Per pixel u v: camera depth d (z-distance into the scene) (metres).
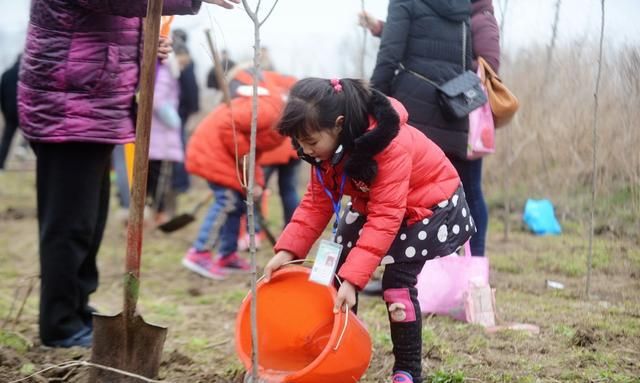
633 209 5.20
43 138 3.24
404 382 2.79
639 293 4.35
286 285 2.86
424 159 2.82
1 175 11.61
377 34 4.43
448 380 3.05
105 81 3.26
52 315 3.47
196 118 9.52
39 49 3.21
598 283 4.61
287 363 2.89
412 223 2.82
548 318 3.92
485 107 4.05
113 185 9.52
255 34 2.36
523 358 3.33
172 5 3.01
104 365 2.90
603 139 5.31
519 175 6.62
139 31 3.35
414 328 2.82
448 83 3.93
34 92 3.24
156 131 6.84
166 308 4.62
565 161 6.12
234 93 5.47
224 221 5.58
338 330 2.58
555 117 5.97
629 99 5.01
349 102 2.61
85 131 3.24
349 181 2.77
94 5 3.07
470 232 2.96
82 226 3.39
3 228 7.72
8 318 4.10
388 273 2.85
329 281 2.67
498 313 4.01
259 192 5.54
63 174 3.33
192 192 9.81
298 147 2.77
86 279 3.69
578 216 6.15
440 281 3.98
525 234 6.08
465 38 4.00
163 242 6.91
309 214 2.91
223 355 3.57
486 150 4.04
